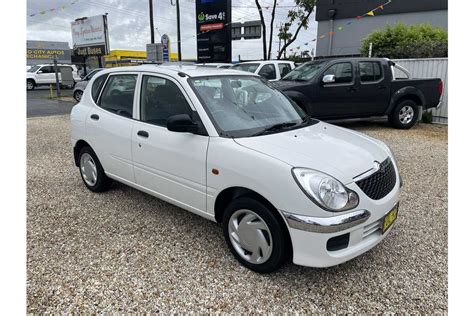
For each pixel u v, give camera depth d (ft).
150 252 10.50
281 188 8.27
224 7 51.06
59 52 134.31
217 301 8.42
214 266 9.77
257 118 10.97
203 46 54.44
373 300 8.50
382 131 28.12
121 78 13.29
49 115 41.93
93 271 9.56
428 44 43.14
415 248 10.77
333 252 8.24
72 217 12.86
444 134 27.02
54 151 22.76
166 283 9.06
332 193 8.04
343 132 11.56
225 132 9.91
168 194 11.39
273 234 8.70
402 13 67.97
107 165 13.80
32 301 8.38
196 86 10.85
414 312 8.13
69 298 8.50
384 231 9.27
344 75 26.23
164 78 11.51
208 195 10.02
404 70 29.30
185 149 10.38
